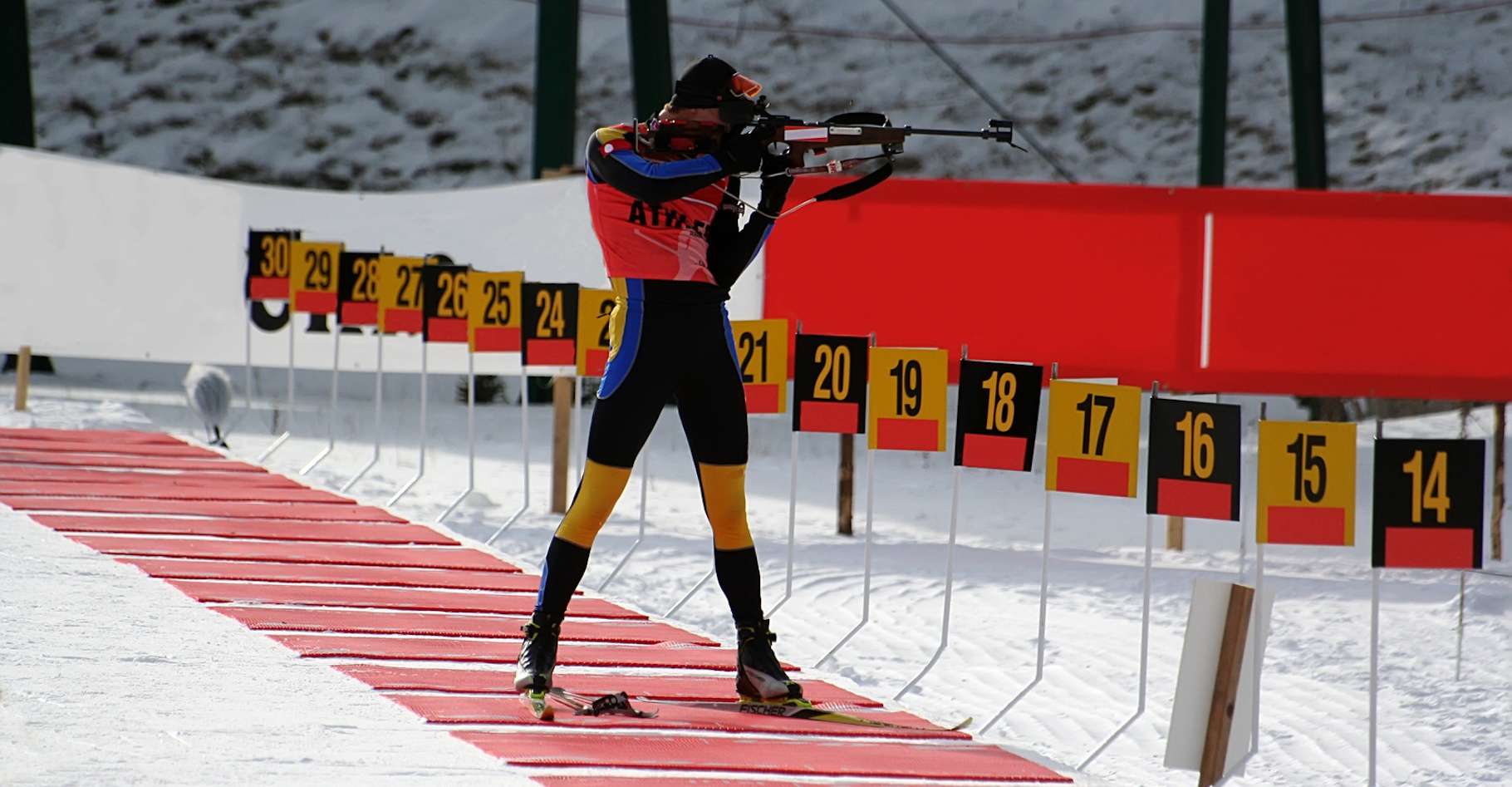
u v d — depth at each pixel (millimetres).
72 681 14867
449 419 54312
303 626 18734
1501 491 35594
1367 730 21422
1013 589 30266
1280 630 27578
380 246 39000
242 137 89125
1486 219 34562
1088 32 101875
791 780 13188
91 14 96562
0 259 41656
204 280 40750
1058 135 94250
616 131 15750
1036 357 34594
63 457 32906
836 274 34594
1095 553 35406
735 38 101688
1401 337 34656
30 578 20438
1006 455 19766
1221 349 34531
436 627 19438
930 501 43156
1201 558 34938
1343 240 34500
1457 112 91562
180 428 45531
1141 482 45844
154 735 12992
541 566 26125
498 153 89562
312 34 96812
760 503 41531
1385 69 96062
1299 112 67562
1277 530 16422
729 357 16234
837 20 103625
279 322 40312
